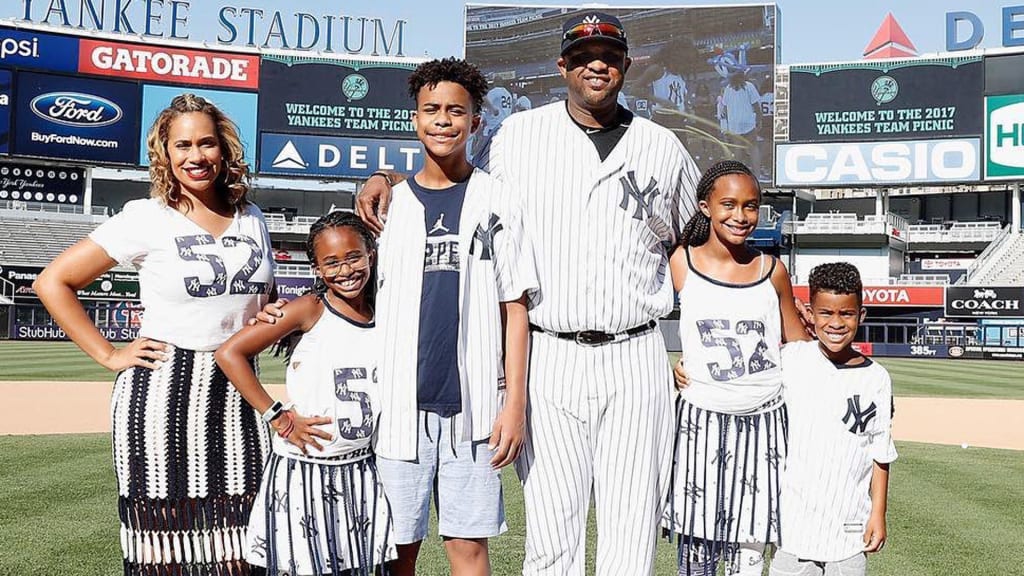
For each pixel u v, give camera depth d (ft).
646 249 11.88
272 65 124.88
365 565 11.31
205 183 11.64
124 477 11.64
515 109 125.08
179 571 11.63
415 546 11.72
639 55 123.24
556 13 124.47
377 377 11.39
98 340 11.70
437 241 11.26
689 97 122.11
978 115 119.03
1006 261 127.95
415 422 11.12
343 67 126.31
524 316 11.61
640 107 122.93
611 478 11.83
